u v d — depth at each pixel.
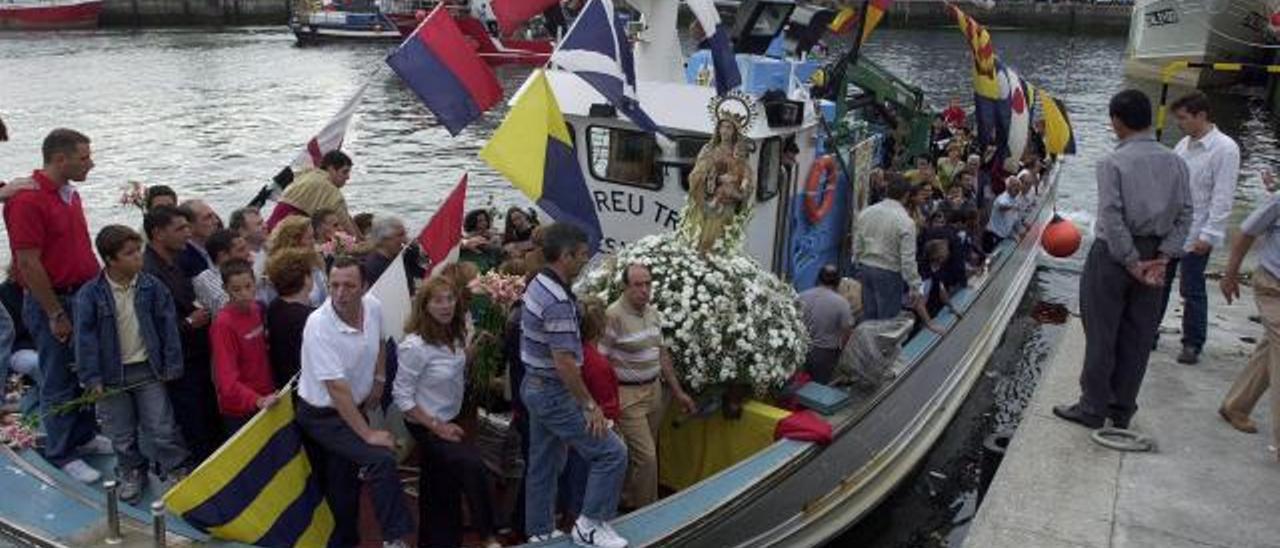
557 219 5.83
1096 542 4.74
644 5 7.23
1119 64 45.62
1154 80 39.09
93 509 4.59
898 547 7.63
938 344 8.06
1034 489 5.18
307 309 4.99
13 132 23.58
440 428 4.84
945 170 11.45
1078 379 6.46
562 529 5.32
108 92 30.58
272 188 7.78
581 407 4.54
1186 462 5.46
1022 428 5.82
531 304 4.46
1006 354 11.82
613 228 7.38
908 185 7.64
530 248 6.42
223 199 18.47
